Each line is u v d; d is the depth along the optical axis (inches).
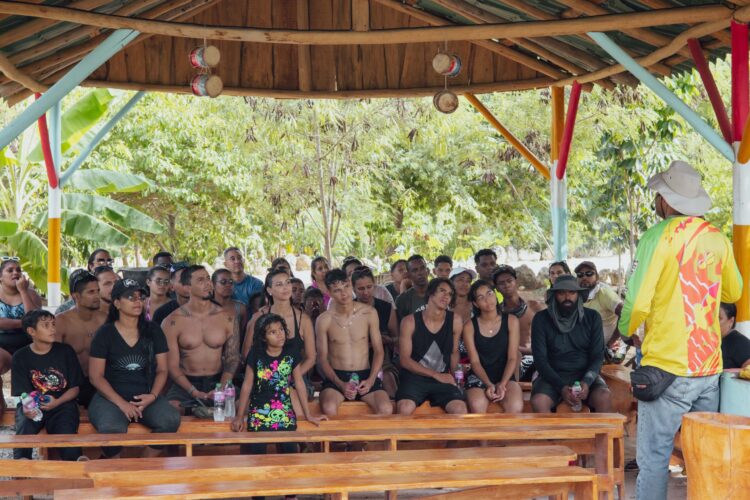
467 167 635.5
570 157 553.3
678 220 173.0
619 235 587.5
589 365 241.8
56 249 361.7
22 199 474.3
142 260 700.0
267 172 538.9
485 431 205.3
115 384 222.4
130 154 555.2
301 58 384.8
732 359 214.2
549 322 244.8
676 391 172.7
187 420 224.2
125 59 369.7
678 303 172.1
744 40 222.5
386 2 324.2
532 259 780.0
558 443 220.5
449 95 315.6
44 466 180.9
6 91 324.5
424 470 173.8
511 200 663.1
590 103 518.0
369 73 391.2
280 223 605.9
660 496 176.6
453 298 281.6
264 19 370.9
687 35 246.7
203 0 320.2
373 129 529.0
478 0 290.0
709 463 146.6
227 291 260.5
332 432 205.6
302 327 237.8
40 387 216.5
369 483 160.4
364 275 262.1
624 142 507.5
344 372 243.1
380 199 638.5
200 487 157.5
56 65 317.7
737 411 178.5
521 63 359.6
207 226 610.5
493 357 245.9
